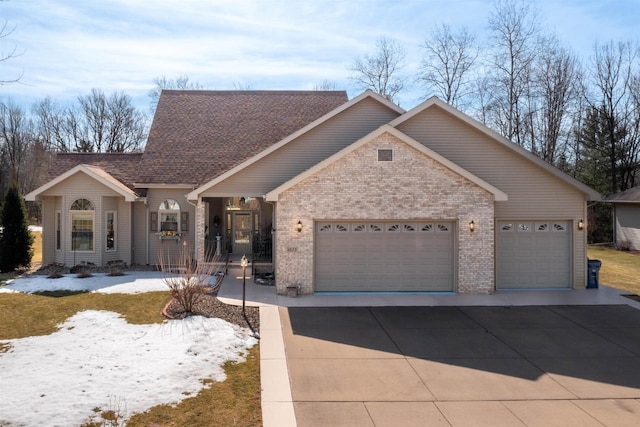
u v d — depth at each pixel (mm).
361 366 9453
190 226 20891
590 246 33562
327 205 15586
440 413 7547
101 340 10312
